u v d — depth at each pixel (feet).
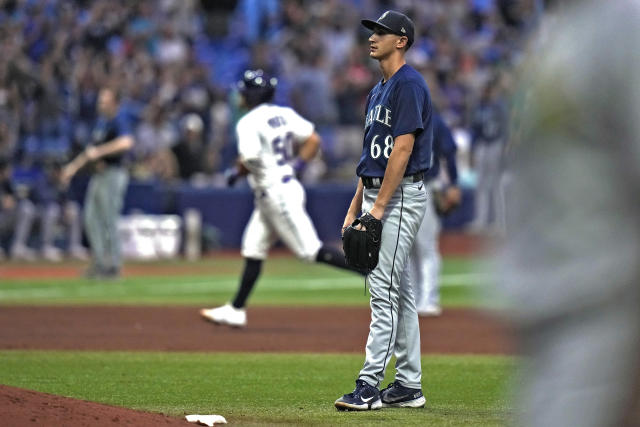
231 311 120.26
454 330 124.26
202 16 319.68
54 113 243.19
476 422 65.31
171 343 110.32
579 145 22.52
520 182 23.17
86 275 193.88
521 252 23.47
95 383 82.89
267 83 116.16
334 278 207.51
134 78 264.11
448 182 131.03
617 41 21.83
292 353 103.45
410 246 70.38
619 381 22.82
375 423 64.69
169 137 257.34
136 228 241.76
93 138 187.42
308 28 306.35
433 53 308.81
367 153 70.18
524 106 22.88
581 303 23.00
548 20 22.66
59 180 231.71
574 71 22.13
